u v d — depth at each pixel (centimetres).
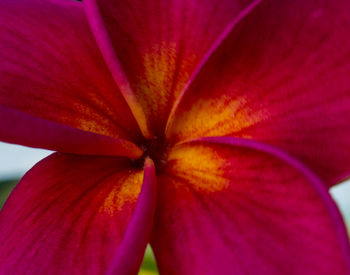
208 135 14
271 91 14
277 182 13
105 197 14
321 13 13
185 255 13
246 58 14
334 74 13
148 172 14
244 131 14
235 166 13
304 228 12
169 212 14
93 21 14
